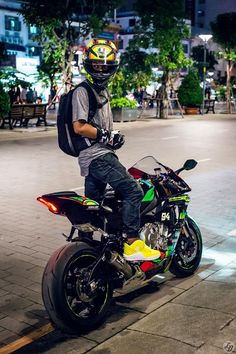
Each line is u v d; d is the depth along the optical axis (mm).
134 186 3719
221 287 4402
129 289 4430
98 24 18516
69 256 3498
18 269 4926
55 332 3682
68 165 10914
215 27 30266
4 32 39719
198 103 28500
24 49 40250
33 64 36188
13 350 3422
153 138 16375
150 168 4477
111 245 3812
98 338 3574
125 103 22438
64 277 3445
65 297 3459
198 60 58312
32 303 4164
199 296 4215
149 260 3916
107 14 19859
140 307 4070
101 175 3699
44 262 5121
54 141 15406
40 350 3420
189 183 9078
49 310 3455
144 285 4551
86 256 3627
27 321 3848
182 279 4676
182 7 23000
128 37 51875
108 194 3951
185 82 28562
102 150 3691
